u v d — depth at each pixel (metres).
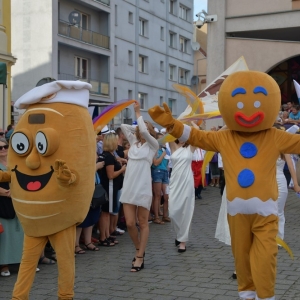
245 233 4.66
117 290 5.97
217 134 4.82
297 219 10.98
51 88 4.79
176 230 8.03
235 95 4.55
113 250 8.20
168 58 46.19
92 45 34.38
